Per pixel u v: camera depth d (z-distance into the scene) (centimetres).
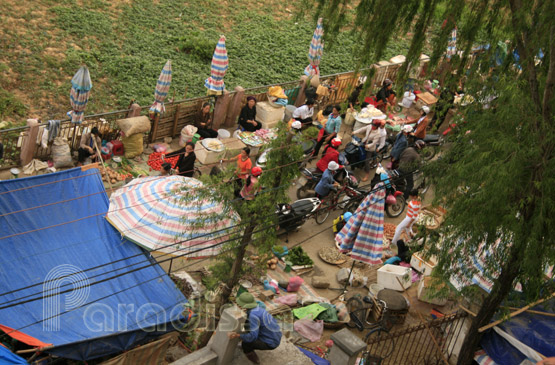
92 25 2550
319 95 2269
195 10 2936
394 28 1202
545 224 1080
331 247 1705
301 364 1120
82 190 1448
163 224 1352
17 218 1332
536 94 1089
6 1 2500
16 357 1058
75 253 1316
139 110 1862
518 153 1056
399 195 1858
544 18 1024
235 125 2123
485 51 1203
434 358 1383
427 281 1531
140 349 1189
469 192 1134
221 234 1310
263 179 1203
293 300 1468
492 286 1245
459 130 1233
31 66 2202
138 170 1792
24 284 1226
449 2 1172
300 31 3008
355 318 1453
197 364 1061
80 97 1667
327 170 1747
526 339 1240
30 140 1680
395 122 2220
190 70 2475
